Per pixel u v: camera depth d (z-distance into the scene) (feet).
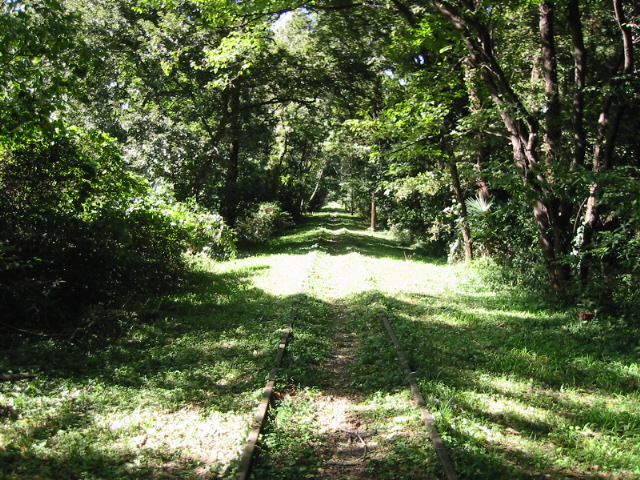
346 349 30.40
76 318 32.17
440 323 35.91
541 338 32.35
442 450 16.46
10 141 30.96
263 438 17.95
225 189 91.04
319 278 55.52
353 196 169.17
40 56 29.96
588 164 49.88
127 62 79.30
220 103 87.51
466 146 60.95
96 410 20.25
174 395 21.81
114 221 34.55
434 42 51.03
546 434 19.13
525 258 54.19
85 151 35.09
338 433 19.15
